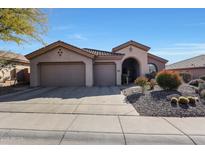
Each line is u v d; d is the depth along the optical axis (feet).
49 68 69.15
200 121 25.80
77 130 21.79
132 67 91.71
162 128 22.72
